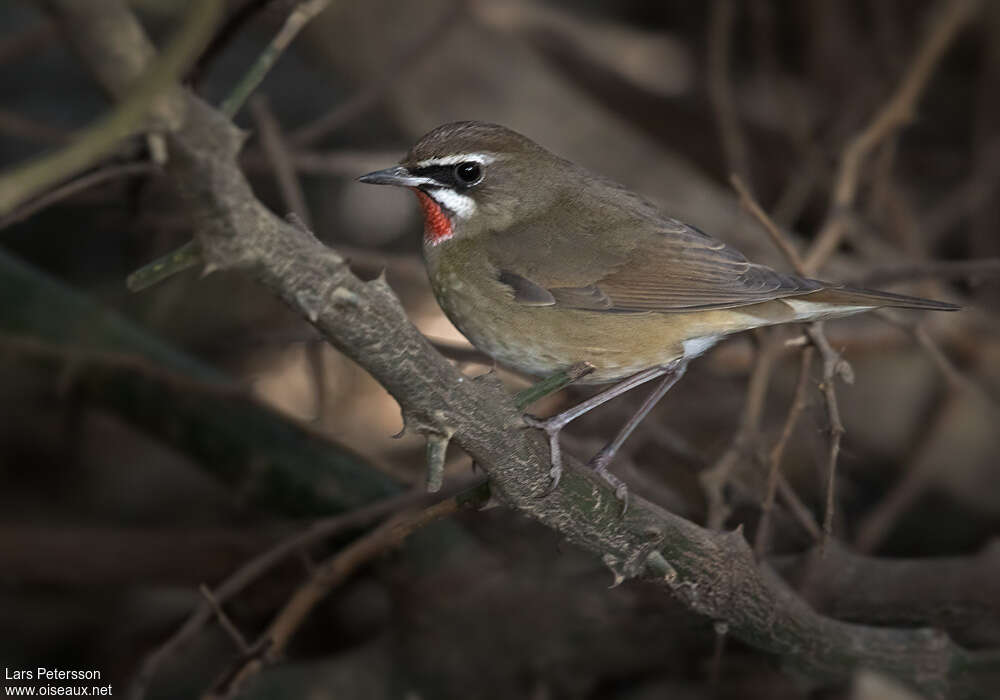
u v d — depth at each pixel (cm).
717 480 927
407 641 1007
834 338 1235
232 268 485
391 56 1512
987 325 1273
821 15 1526
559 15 1648
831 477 812
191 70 896
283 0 877
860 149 1098
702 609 736
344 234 1511
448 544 1016
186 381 1014
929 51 1105
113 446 1370
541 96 1543
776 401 1272
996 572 912
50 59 1561
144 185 1073
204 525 1305
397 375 552
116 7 422
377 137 1595
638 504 676
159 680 1116
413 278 1225
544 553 1001
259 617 1129
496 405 591
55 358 1077
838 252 1449
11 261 1173
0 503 1296
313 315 511
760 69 1536
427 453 594
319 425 1102
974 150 1516
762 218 914
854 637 822
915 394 1298
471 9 1518
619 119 1627
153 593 1209
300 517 1073
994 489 1272
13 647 1160
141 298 1360
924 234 1445
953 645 837
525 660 991
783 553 1092
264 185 1459
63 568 1127
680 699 981
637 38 1672
